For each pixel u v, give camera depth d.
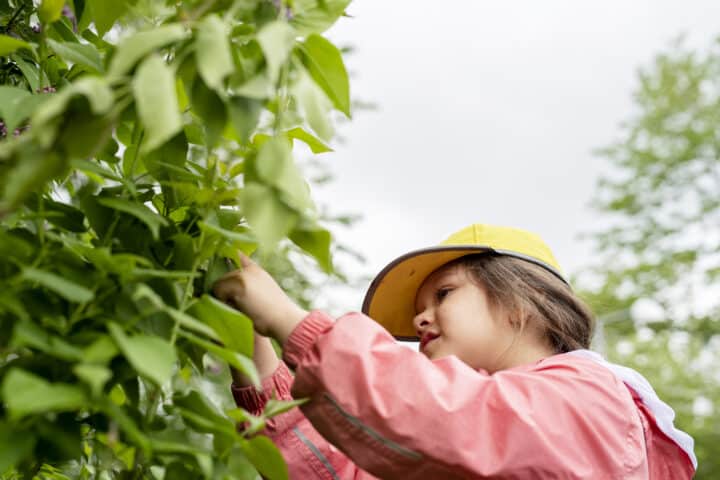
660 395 9.47
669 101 10.05
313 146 0.95
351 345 0.98
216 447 0.78
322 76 0.83
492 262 1.44
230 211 0.91
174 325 0.79
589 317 1.51
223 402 1.61
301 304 2.61
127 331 0.73
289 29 0.74
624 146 9.98
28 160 0.64
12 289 0.71
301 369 0.98
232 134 0.85
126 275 0.73
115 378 0.74
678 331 8.72
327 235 0.78
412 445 0.97
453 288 1.43
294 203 0.73
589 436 1.09
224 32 0.71
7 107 0.79
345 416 0.96
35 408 0.58
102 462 0.87
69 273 0.73
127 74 0.71
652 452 1.26
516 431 1.02
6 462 0.63
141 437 0.64
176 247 0.84
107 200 0.79
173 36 0.68
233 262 1.02
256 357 1.22
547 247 1.56
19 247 0.72
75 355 0.64
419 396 0.98
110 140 0.99
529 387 1.10
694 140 9.62
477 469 0.99
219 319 0.81
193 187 0.86
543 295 1.42
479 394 1.03
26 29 1.12
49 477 1.07
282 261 2.46
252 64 0.77
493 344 1.38
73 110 0.66
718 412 9.62
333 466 1.26
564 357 1.26
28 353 0.83
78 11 1.09
